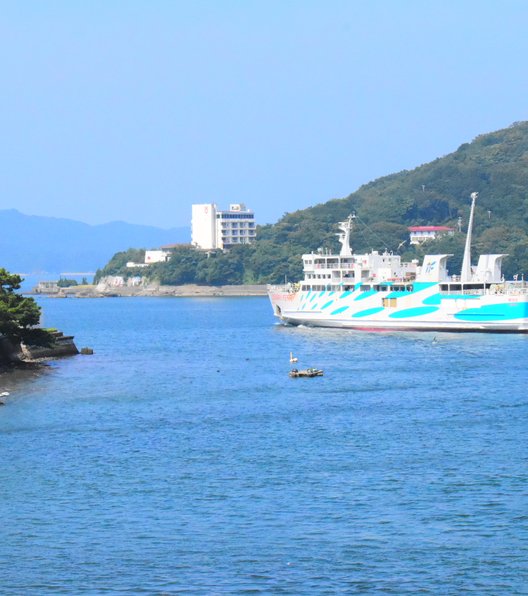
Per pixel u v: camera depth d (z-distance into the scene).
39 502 163.12
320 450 197.12
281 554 139.25
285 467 183.50
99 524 152.25
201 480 175.12
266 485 171.38
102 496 166.12
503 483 169.88
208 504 161.00
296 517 154.00
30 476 179.25
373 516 153.88
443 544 142.00
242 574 133.00
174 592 128.00
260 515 155.12
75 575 133.50
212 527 150.12
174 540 145.00
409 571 133.25
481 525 149.12
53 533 148.50
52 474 180.50
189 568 135.12
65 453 197.62
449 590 127.62
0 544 144.38
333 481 173.12
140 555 139.62
